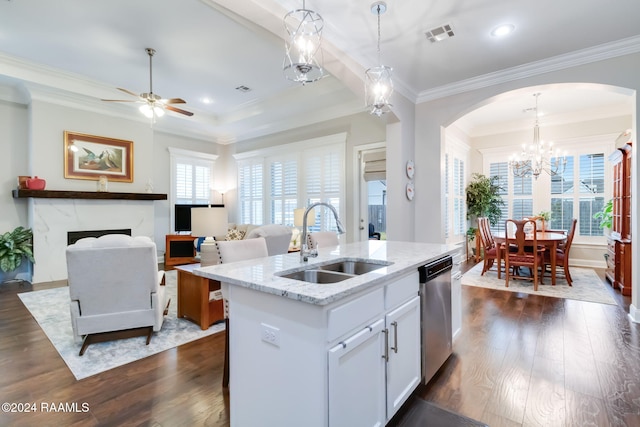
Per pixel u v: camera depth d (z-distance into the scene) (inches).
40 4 122.0
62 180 205.3
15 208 200.1
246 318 61.4
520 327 121.6
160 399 76.9
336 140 224.8
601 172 236.2
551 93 202.7
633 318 126.9
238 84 200.4
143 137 244.5
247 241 101.9
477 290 175.2
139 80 195.2
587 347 103.4
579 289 174.9
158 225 264.5
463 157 278.7
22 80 178.7
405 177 171.9
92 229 214.4
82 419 69.2
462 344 107.2
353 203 217.0
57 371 89.5
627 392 78.3
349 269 88.4
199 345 106.8
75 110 210.5
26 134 203.9
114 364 93.7
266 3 98.1
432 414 71.7
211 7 114.7
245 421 62.1
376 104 109.8
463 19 111.9
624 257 163.6
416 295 79.0
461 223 274.4
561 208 253.8
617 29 117.3
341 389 52.7
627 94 131.4
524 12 107.7
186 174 283.9
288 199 257.8
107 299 103.5
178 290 133.4
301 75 89.2
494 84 156.3
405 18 111.3
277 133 267.7
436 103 175.2
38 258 193.5
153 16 129.6
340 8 106.0
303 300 49.4
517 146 271.1
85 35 144.6
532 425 67.4
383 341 64.6
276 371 56.2
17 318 131.3
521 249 182.2
